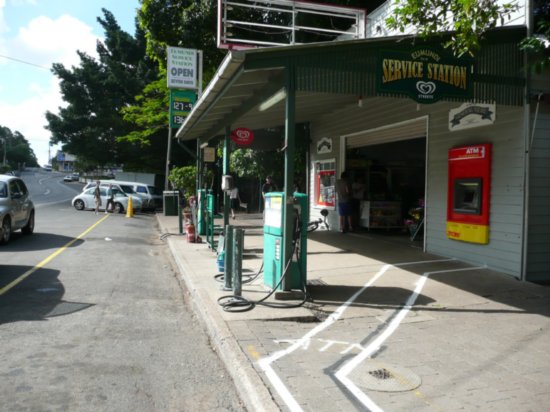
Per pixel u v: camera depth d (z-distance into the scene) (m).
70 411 3.63
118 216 22.70
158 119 28.89
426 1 6.30
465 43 5.92
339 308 6.17
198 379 4.30
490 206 8.27
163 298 7.25
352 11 12.29
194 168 24.11
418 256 9.63
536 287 7.19
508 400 3.67
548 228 7.77
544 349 4.78
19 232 14.56
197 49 19.75
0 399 3.79
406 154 14.74
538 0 7.45
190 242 12.73
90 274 8.78
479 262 8.59
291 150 6.43
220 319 5.59
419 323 5.61
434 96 6.89
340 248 10.73
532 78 7.48
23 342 5.10
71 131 38.34
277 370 4.20
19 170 132.12
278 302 6.29
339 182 13.34
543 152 7.65
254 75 7.12
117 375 4.32
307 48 6.32
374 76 6.62
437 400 3.67
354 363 4.40
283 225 6.57
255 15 18.88
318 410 3.49
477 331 5.32
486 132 8.36
